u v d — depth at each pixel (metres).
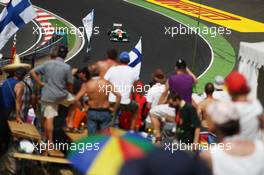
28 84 26.53
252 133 13.09
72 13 88.25
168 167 7.48
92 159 7.82
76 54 65.94
